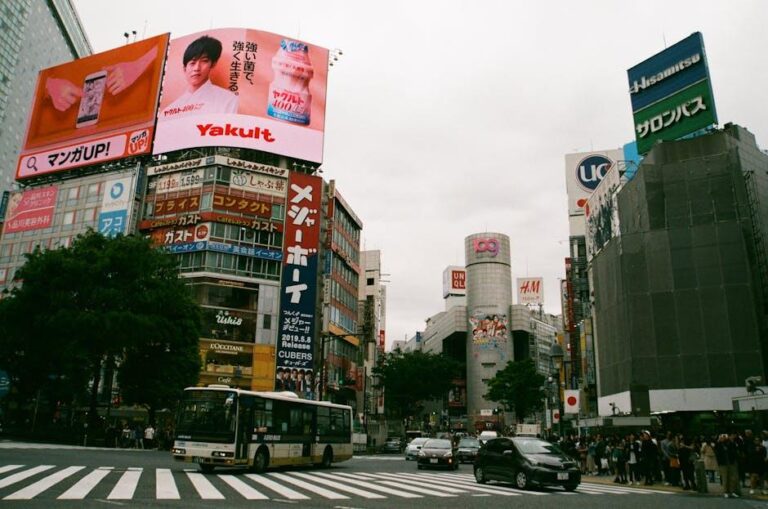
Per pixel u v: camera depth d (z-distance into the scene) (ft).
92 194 190.90
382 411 251.19
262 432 68.74
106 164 192.75
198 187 179.01
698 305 114.21
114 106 193.47
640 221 124.16
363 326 254.27
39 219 196.54
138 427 124.06
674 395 112.47
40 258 117.29
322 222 199.21
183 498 40.27
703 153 120.88
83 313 109.09
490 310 429.79
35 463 62.85
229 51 185.37
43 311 112.57
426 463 90.02
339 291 211.82
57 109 203.21
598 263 145.07
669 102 129.90
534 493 52.95
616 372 129.90
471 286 442.50
